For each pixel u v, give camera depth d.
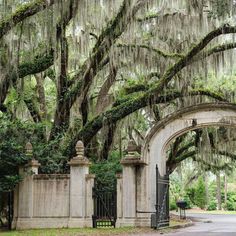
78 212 24.64
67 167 27.16
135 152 25.70
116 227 24.62
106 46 27.28
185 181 71.94
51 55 26.36
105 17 26.48
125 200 25.12
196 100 33.16
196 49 26.02
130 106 27.72
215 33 25.28
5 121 24.94
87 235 20.19
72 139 28.20
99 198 25.28
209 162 42.88
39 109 34.62
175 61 29.88
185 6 26.92
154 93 27.30
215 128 39.12
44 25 24.53
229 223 34.62
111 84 32.34
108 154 32.72
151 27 29.86
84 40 28.56
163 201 25.30
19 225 24.86
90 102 33.62
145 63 30.50
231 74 33.22
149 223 24.70
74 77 29.89
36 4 22.28
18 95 30.88
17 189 25.25
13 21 22.19
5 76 25.73
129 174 25.28
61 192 25.06
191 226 30.14
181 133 25.50
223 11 23.36
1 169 24.61
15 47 25.08
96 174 28.47
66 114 29.72
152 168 25.42
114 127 32.19
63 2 23.98
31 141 26.53
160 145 25.58
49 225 24.80
